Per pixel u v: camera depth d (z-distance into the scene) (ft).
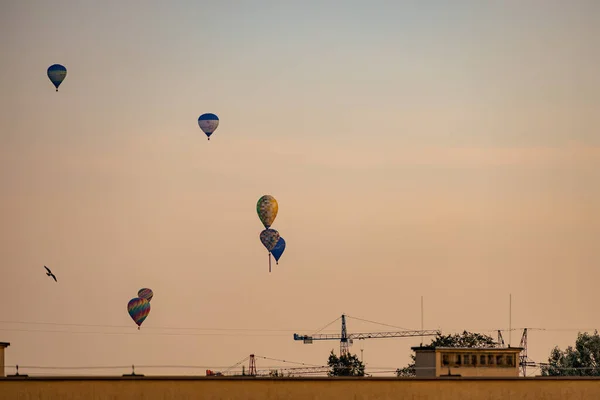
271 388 530.27
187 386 524.11
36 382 512.63
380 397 539.29
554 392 556.10
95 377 516.73
